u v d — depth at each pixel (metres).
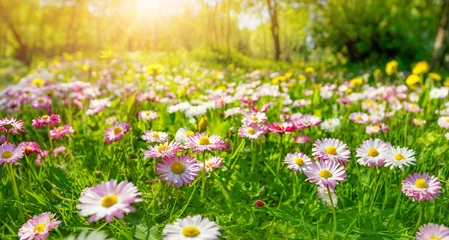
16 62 27.41
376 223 2.18
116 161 2.71
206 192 2.46
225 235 2.09
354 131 3.81
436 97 4.30
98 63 12.15
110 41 33.03
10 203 2.29
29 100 4.80
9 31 46.91
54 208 2.17
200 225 1.55
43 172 2.59
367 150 2.16
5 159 2.00
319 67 12.45
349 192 2.60
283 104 4.42
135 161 2.69
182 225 1.55
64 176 2.58
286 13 28.17
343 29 18.45
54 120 2.89
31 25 46.19
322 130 3.57
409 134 3.60
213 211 2.29
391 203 2.46
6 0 41.69
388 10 19.31
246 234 2.10
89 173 2.72
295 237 2.05
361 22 18.36
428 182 1.88
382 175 2.54
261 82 7.71
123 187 1.52
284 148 3.17
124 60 13.14
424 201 2.03
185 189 2.39
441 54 13.33
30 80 7.58
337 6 19.50
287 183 2.78
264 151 3.04
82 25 45.25
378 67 13.93
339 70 11.24
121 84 6.56
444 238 1.61
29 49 43.62
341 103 4.61
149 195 2.27
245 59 17.27
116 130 2.73
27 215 2.10
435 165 2.82
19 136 3.72
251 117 2.78
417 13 24.06
